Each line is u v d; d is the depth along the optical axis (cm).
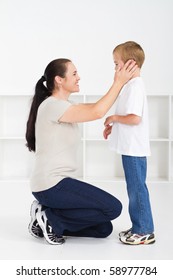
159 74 494
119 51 252
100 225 265
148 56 493
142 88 249
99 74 496
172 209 349
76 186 247
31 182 255
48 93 263
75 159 259
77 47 495
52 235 256
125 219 312
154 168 513
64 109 244
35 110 262
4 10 493
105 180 480
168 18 491
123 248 249
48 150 248
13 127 510
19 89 498
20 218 318
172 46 493
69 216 255
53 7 494
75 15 494
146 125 252
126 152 250
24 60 496
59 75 253
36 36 496
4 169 512
